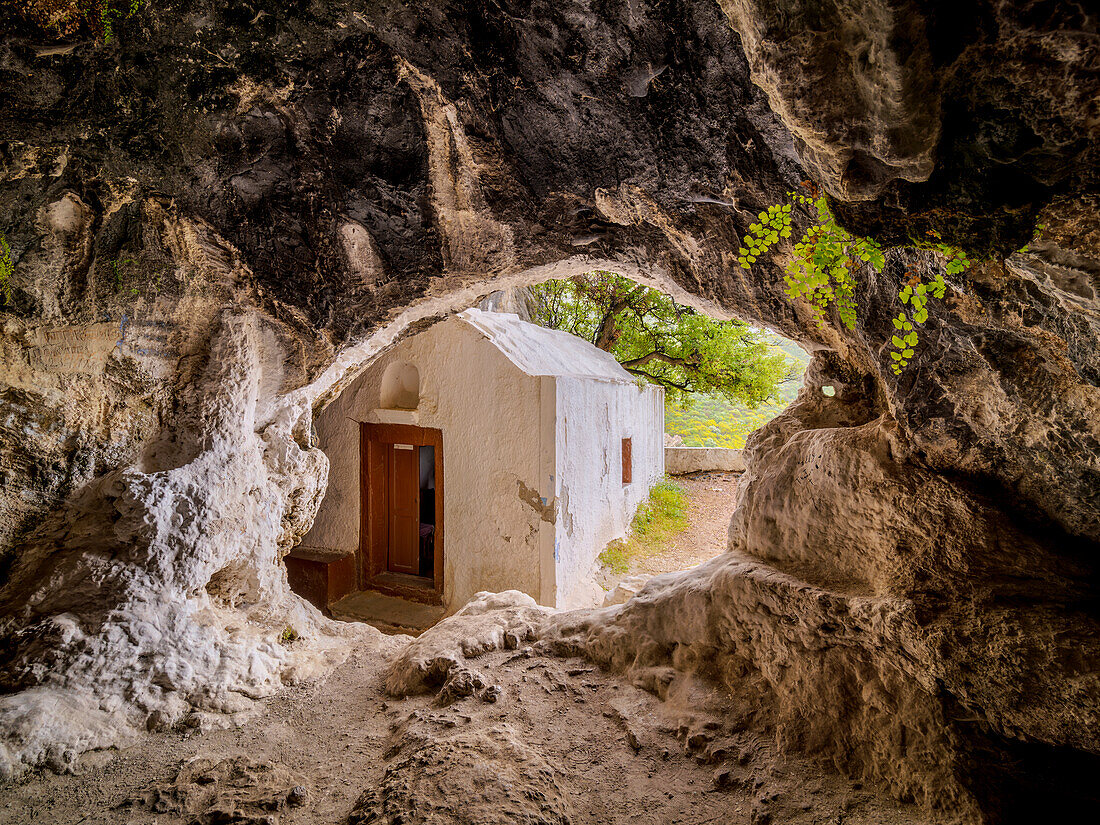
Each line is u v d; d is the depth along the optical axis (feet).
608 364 35.42
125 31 7.81
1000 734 6.06
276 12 7.74
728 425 64.49
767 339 49.67
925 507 7.26
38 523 10.14
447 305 13.91
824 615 7.68
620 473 32.14
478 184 9.81
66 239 9.39
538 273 12.44
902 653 6.84
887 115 3.91
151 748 8.76
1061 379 5.81
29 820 7.19
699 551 30.99
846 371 10.09
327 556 25.30
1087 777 5.81
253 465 12.41
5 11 7.27
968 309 6.01
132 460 10.95
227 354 11.50
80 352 10.07
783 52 3.98
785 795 7.09
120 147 8.82
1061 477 6.39
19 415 9.65
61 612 9.63
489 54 7.93
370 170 9.77
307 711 9.96
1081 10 3.12
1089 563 6.43
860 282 7.23
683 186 8.66
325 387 15.01
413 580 25.46
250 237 10.31
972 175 4.23
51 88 8.02
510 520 22.74
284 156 9.57
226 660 10.49
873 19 3.51
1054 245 4.40
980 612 6.26
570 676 10.01
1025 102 3.68
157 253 10.21
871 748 7.16
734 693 8.87
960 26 3.48
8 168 8.45
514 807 6.70
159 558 10.23
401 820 6.53
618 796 7.36
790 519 9.12
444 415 23.89
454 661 10.22
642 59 7.39
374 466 25.82
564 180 9.35
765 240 7.09
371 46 8.14
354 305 11.72
